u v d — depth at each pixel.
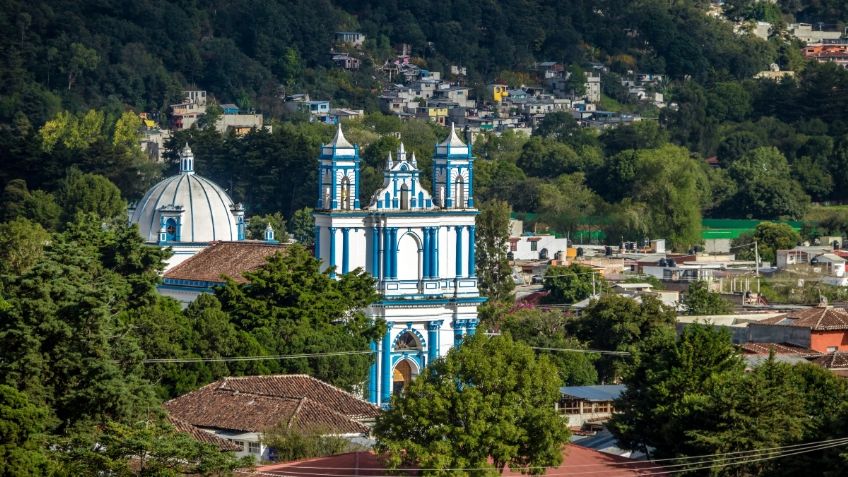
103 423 146.62
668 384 155.88
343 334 192.38
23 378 146.25
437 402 142.75
